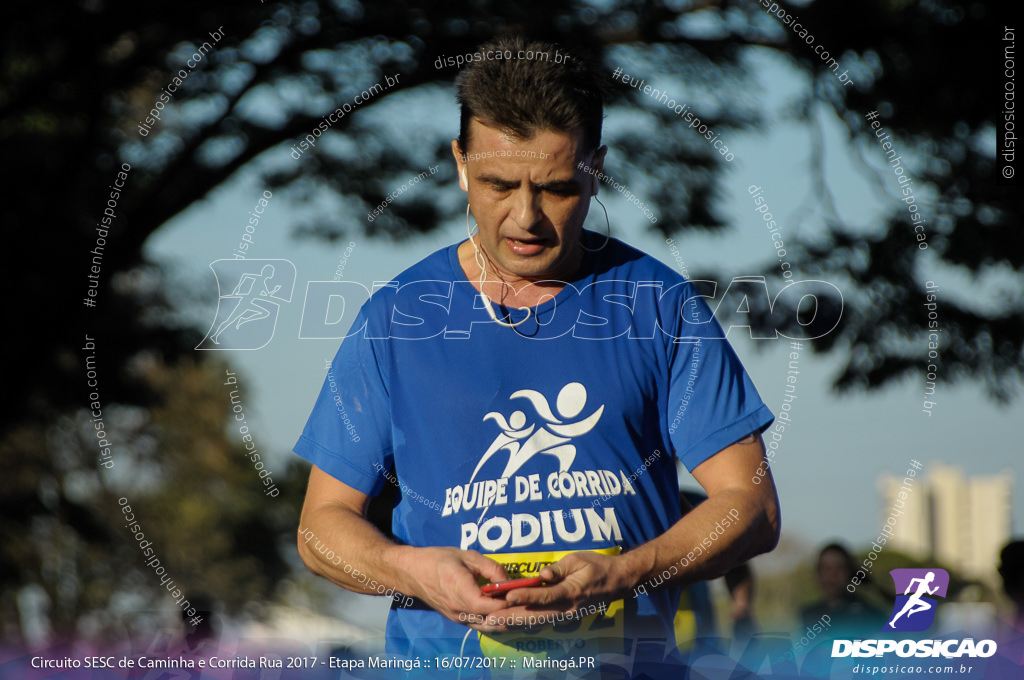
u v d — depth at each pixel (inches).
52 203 935.7
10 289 908.0
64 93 949.8
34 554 1662.2
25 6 876.0
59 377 971.3
